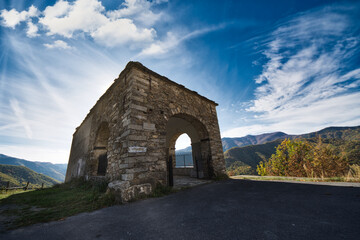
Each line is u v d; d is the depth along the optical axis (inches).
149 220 96.8
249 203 121.3
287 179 240.4
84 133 434.6
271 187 183.8
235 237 69.1
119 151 207.3
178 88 286.8
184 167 403.2
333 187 157.6
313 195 132.5
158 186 191.6
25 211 130.9
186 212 108.3
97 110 361.7
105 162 326.6
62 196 192.9
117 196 147.9
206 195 161.5
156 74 246.4
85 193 199.8
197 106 321.1
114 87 287.1
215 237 70.3
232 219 90.5
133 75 219.6
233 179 283.3
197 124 324.8
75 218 107.7
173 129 418.6
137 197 154.9
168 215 104.1
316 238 64.4
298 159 527.8
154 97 236.4
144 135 204.2
